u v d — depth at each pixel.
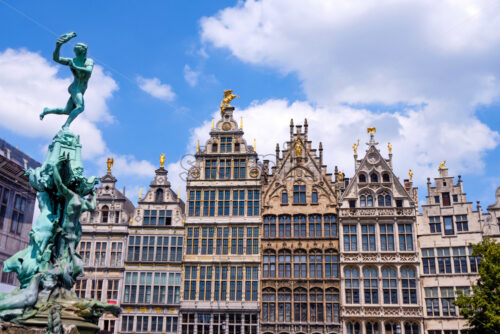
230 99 57.59
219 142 55.66
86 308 28.05
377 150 52.97
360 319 47.47
